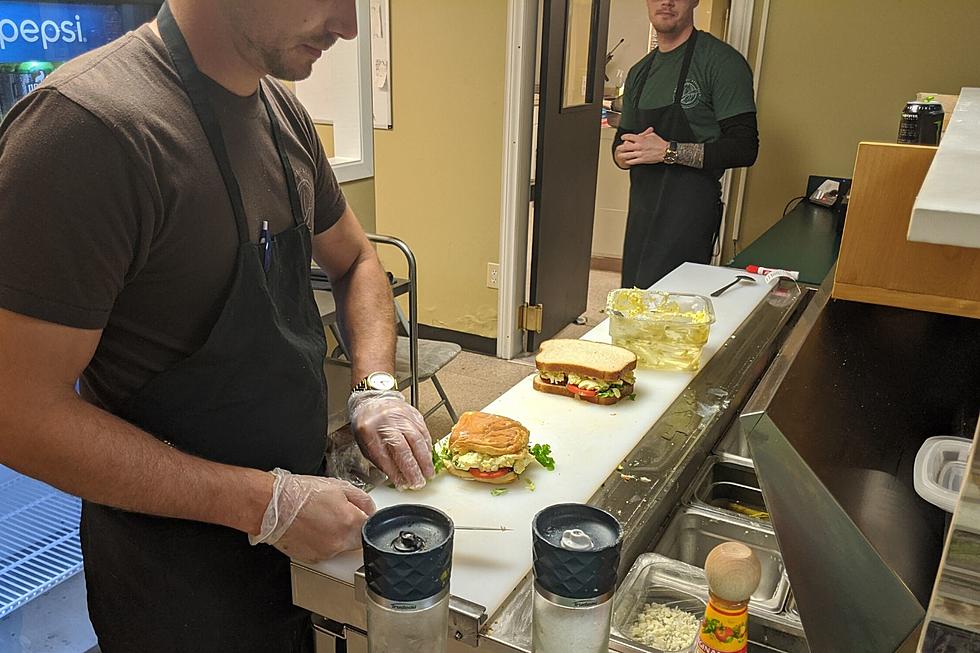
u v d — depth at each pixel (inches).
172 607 42.9
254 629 45.0
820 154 129.7
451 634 32.7
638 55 199.2
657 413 53.5
